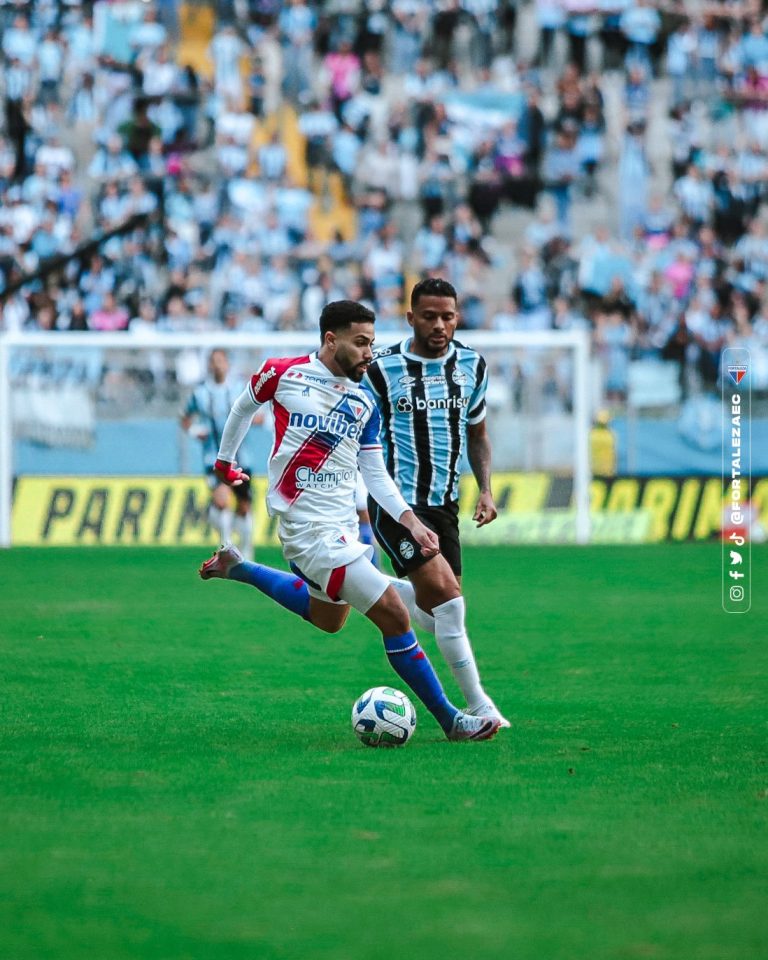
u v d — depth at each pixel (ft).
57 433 229.45
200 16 297.94
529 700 88.02
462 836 52.70
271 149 283.59
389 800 58.59
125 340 225.97
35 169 277.44
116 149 281.95
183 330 259.19
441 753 69.36
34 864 48.96
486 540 237.25
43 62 286.05
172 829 53.62
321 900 44.78
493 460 239.71
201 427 185.57
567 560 200.44
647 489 243.40
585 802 58.44
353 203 289.74
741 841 52.13
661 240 286.87
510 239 292.20
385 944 40.60
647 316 273.33
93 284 263.08
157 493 231.30
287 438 71.72
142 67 288.10
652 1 306.76
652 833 53.26
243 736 74.33
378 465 72.95
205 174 284.41
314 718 80.53
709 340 270.05
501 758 68.03
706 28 307.17
